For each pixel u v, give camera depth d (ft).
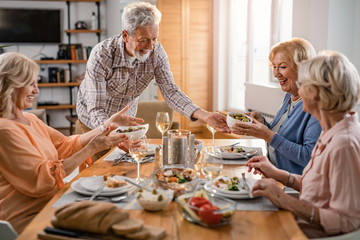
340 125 4.60
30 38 22.48
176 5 18.67
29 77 6.06
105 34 23.67
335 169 4.41
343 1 11.09
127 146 7.16
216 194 5.05
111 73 8.52
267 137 6.66
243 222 4.34
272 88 14.23
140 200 4.57
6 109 5.95
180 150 6.25
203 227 4.23
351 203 4.33
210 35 19.47
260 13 16.31
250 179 5.45
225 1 18.86
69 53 22.82
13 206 5.67
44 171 5.57
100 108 8.39
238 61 18.65
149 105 11.89
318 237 4.63
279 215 4.51
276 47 7.16
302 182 5.13
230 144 8.30
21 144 5.66
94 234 3.99
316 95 4.70
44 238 4.01
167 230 4.15
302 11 12.03
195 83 19.65
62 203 4.89
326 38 11.21
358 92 4.60
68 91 23.70
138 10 7.57
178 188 5.01
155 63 8.80
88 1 22.80
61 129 23.57
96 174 6.18
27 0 22.49
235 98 19.19
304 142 6.48
